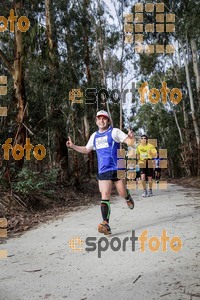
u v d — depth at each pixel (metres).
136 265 4.09
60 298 3.40
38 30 11.27
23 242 5.58
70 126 13.27
